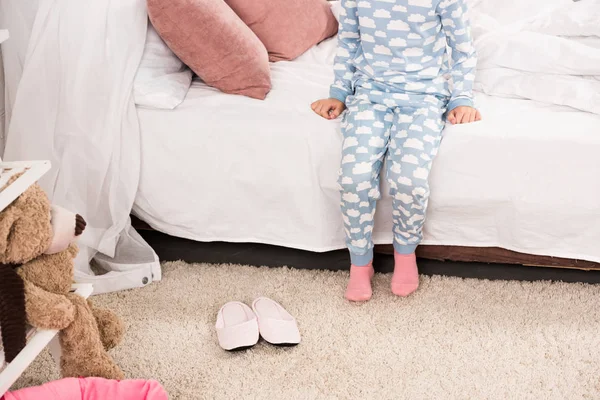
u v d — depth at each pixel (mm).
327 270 1829
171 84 1778
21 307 1104
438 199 1670
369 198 1635
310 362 1504
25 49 1717
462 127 1639
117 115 1711
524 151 1593
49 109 1706
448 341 1545
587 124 1620
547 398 1383
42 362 1507
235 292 1745
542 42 1748
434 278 1771
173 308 1690
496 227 1697
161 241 1879
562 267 1730
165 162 1754
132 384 1243
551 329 1571
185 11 1693
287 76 1938
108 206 1772
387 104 1699
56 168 1719
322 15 2170
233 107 1760
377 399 1396
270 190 1736
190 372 1487
